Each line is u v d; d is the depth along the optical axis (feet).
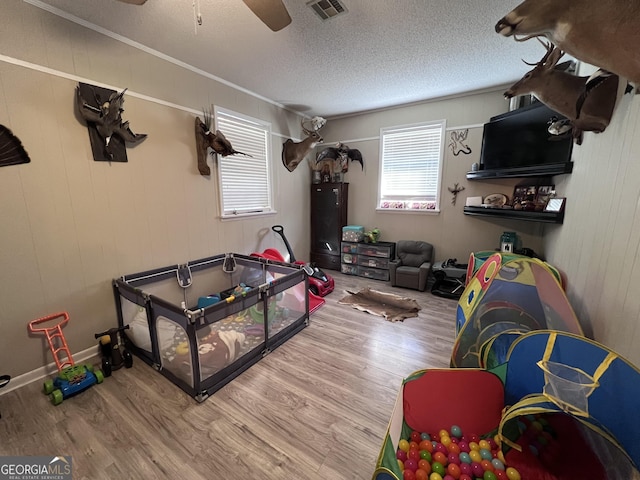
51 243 6.53
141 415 5.47
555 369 4.24
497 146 10.06
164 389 6.22
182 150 9.19
